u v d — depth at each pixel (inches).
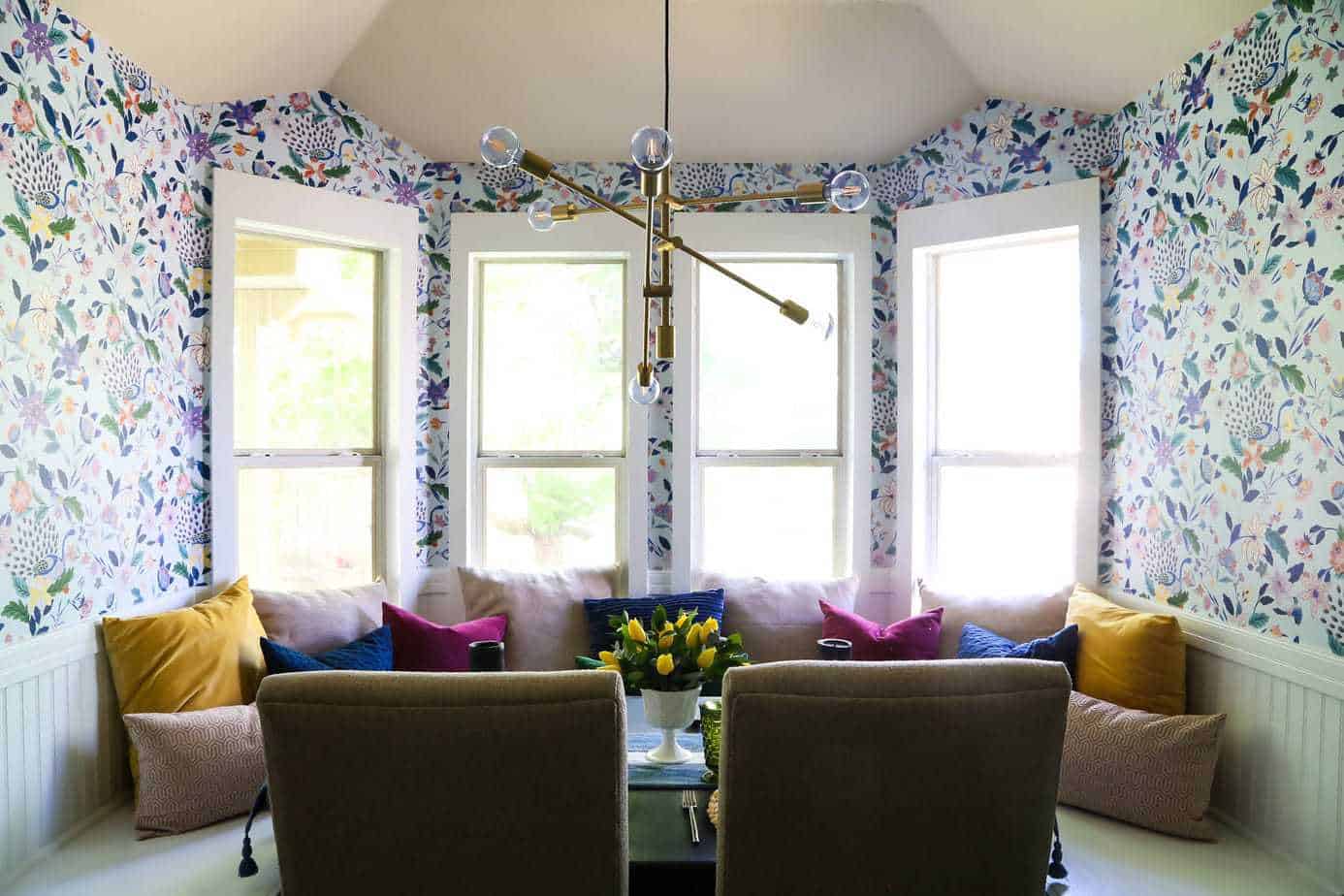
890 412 155.7
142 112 115.0
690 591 154.7
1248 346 104.4
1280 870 92.4
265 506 140.3
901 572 152.9
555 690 55.9
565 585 147.4
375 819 56.9
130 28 107.3
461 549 154.2
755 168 156.8
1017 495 146.3
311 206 138.6
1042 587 136.9
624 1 128.8
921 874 59.5
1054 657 116.6
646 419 155.2
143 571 115.6
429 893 58.2
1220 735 99.8
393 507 151.0
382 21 131.0
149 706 105.3
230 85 127.3
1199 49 112.7
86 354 104.3
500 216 153.8
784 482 159.8
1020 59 131.0
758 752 57.4
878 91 142.9
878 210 156.7
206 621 112.8
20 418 93.7
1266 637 99.8
